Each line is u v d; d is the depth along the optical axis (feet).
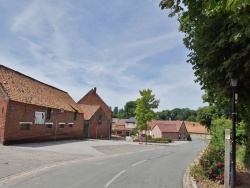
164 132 313.32
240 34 19.83
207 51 26.45
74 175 40.88
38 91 110.11
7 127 78.89
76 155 69.31
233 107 28.35
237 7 14.26
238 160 53.72
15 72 102.47
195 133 390.63
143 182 39.22
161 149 120.06
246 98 30.66
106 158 68.59
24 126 88.94
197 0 24.20
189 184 39.70
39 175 39.17
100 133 183.73
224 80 28.27
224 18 23.67
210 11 19.74
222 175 38.88
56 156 63.26
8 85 87.25
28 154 61.77
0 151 62.34
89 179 38.47
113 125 362.74
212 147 64.49
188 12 25.68
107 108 216.95
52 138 111.45
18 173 40.09
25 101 88.99
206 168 42.60
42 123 101.14
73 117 135.85
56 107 112.68
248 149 47.26
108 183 36.55
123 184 36.73
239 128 62.69
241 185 36.65
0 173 38.65
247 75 25.17
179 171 53.11
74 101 153.58
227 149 34.96
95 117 175.83
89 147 96.68
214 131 75.15
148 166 57.77
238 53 23.02
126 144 138.31
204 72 28.30
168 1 25.34
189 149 126.93
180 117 532.73
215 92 32.27
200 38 27.99
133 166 56.03
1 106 79.05
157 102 176.96
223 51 25.23
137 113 176.86
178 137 313.53
